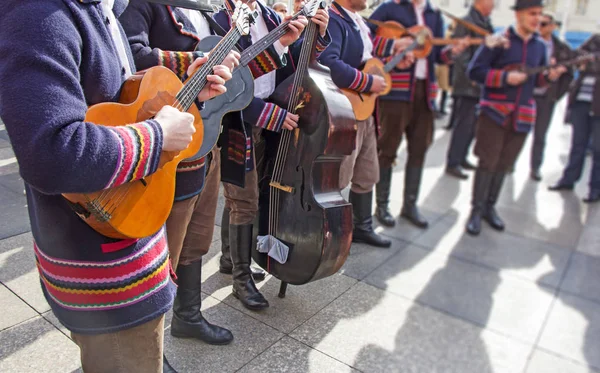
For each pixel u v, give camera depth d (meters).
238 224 2.21
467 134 4.70
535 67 3.37
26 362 1.76
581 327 2.41
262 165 2.23
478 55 3.44
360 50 2.70
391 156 3.40
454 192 4.35
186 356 1.89
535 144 4.95
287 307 2.29
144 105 1.11
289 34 1.90
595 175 4.41
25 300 2.12
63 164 0.82
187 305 1.94
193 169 1.62
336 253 2.03
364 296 2.47
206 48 1.65
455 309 2.39
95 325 1.04
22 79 0.81
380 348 2.06
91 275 1.02
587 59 4.27
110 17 1.11
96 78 0.96
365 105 2.73
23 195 3.03
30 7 0.83
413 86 3.27
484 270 2.89
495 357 2.11
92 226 1.00
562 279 2.90
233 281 2.30
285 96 2.08
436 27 3.54
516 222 3.82
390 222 3.46
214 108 1.63
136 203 1.05
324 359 1.97
